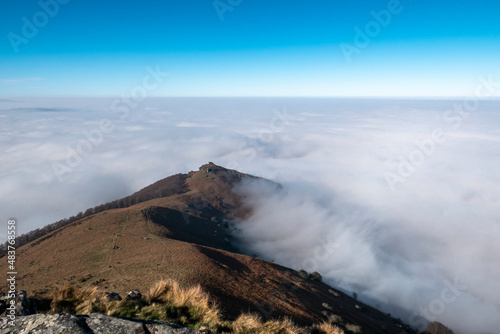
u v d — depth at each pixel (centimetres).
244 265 4600
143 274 2905
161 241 4903
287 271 5503
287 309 2991
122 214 7412
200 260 3731
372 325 4194
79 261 4175
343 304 4816
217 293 2658
